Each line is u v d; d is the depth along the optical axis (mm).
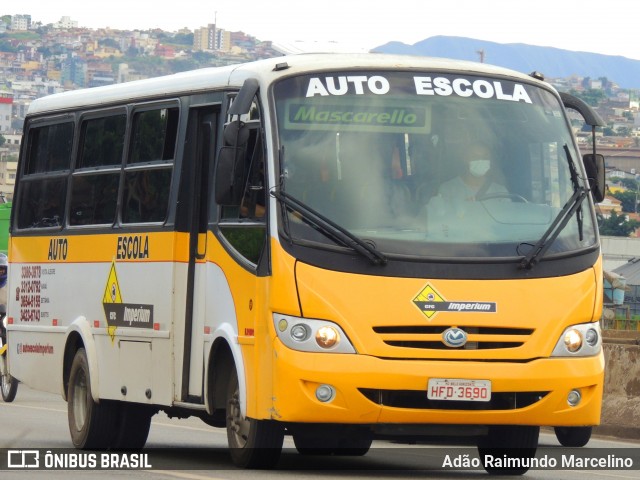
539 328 14906
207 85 16844
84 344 19125
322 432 14945
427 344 14680
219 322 15992
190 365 16781
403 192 15133
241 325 15430
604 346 26422
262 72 15625
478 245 14992
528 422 14891
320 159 15164
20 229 21734
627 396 25766
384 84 15625
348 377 14438
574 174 15781
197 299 16672
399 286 14695
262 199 15234
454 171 15344
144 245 17781
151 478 15258
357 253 14750
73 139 20234
